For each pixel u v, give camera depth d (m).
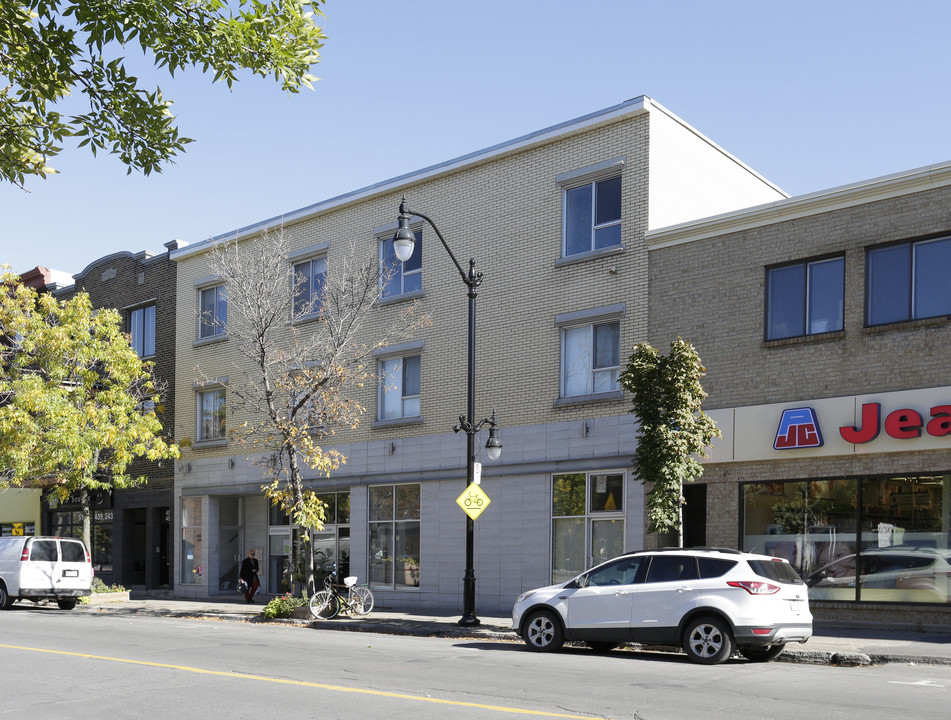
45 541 27.30
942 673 13.61
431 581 26.20
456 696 10.72
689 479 18.44
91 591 28.73
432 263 27.34
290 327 30.34
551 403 24.05
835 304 19.94
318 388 24.55
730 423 20.94
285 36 8.64
